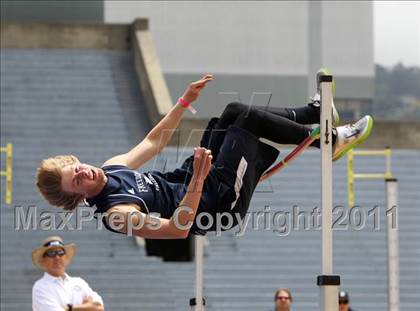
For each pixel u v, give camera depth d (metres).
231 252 47.44
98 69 60.38
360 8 78.12
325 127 17.81
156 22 74.88
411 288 47.28
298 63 76.88
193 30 75.25
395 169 53.41
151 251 52.88
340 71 78.19
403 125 54.28
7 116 55.41
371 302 45.94
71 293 23.11
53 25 62.03
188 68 75.25
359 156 53.50
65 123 55.31
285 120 18.11
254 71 75.94
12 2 69.81
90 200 17.36
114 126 55.53
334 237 48.53
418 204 51.78
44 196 17.47
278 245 47.91
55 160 17.41
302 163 52.59
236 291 45.78
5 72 59.09
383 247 48.22
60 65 60.31
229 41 75.75
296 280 46.50
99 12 71.25
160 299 44.84
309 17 77.25
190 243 49.94
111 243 47.25
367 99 78.69
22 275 45.38
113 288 45.12
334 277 17.59
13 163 51.78
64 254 23.09
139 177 17.52
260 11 76.31
